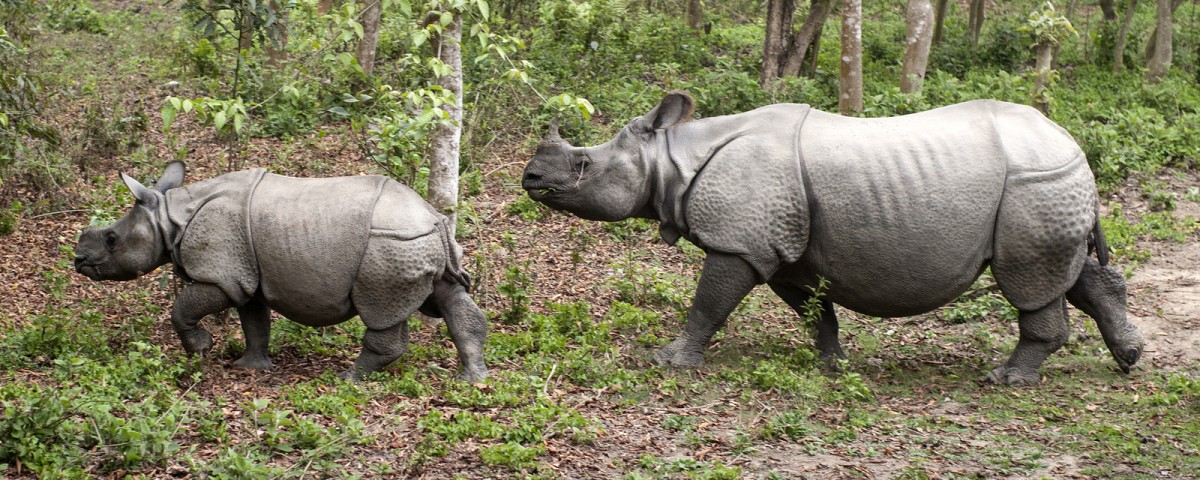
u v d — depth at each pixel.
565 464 6.64
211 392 7.46
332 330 9.05
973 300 10.67
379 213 7.54
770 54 18.27
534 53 17.77
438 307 7.99
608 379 8.13
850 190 8.00
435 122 9.05
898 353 9.46
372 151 12.38
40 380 7.48
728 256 8.21
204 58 17.41
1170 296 11.02
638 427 7.37
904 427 7.54
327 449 6.43
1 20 16.12
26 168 12.12
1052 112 17.03
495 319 9.56
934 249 7.98
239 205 7.62
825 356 9.01
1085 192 8.05
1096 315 8.73
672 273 11.43
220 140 14.45
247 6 9.59
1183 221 13.72
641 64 18.78
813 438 7.21
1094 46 23.52
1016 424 7.66
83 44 21.25
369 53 15.79
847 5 16.19
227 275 7.58
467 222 11.77
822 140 8.16
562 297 10.34
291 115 14.96
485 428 6.91
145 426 6.21
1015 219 7.96
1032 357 8.55
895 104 16.58
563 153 8.57
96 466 6.11
